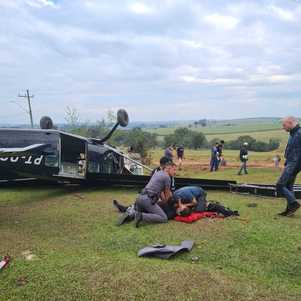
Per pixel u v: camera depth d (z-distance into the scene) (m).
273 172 16.70
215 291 3.66
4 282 3.95
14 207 7.94
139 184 10.01
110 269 4.18
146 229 5.95
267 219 6.49
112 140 24.91
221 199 8.48
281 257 4.58
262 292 3.65
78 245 5.20
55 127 12.88
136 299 3.54
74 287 3.78
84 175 10.01
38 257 4.66
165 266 4.25
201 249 4.91
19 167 8.91
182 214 6.39
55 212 7.39
